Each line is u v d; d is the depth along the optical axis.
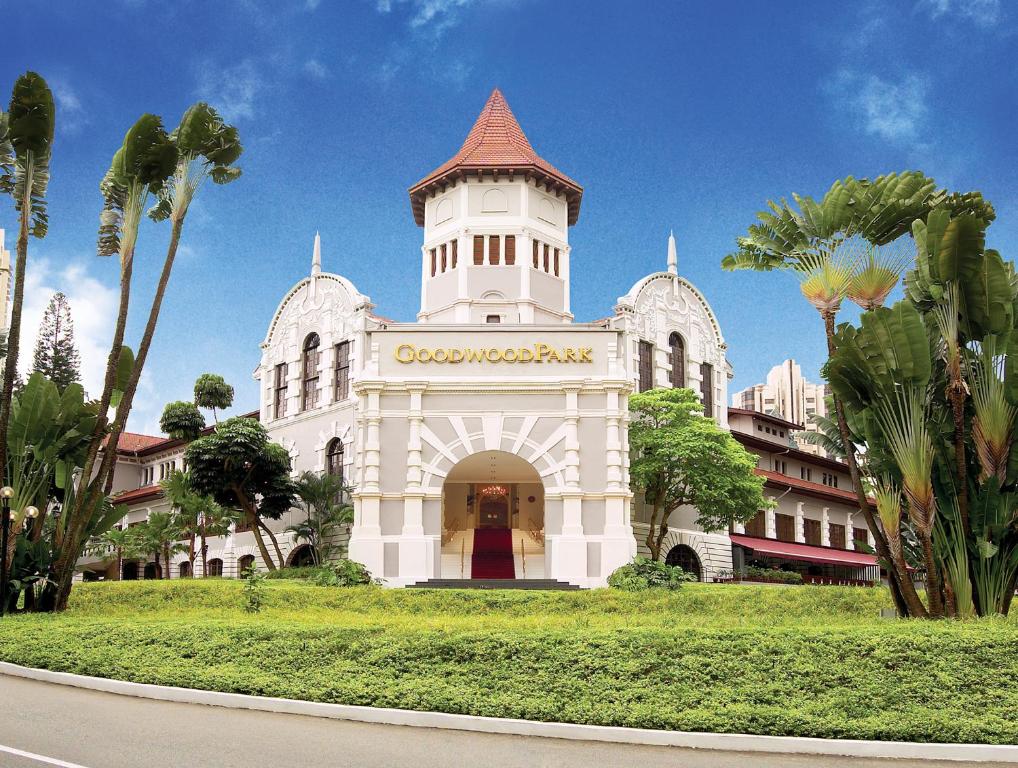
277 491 53.78
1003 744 15.52
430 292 59.00
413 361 44.38
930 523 24.59
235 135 30.67
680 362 62.00
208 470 51.75
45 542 29.34
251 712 17.48
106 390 29.42
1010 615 24.08
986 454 24.70
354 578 39.91
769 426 69.25
